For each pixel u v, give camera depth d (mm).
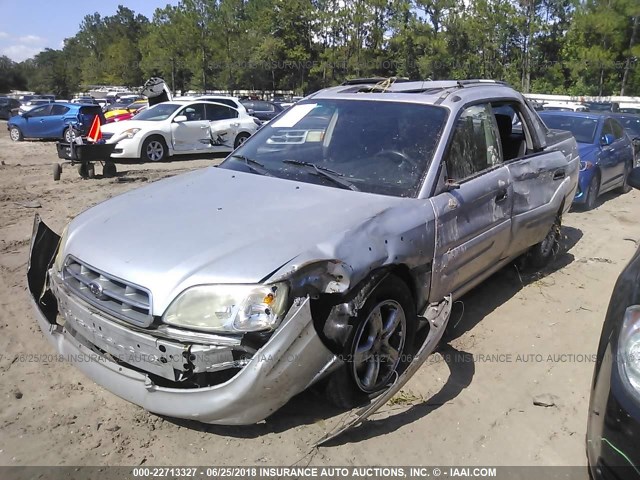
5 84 105625
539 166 4613
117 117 18703
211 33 50531
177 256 2680
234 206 3191
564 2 46062
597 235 6988
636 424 2006
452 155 3662
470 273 3855
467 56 45812
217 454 2732
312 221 2951
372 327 2969
